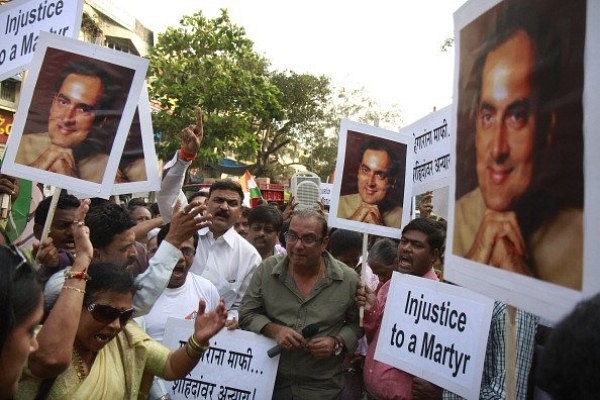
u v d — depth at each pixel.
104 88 2.99
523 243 1.67
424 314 3.07
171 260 2.83
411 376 3.22
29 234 4.44
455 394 2.85
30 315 1.49
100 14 21.17
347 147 3.78
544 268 1.57
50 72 3.00
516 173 1.71
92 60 3.00
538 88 1.60
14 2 3.77
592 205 1.38
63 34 3.47
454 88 2.13
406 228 3.62
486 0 1.88
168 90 18.70
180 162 3.87
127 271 2.31
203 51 19.45
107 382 2.30
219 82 18.81
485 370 2.79
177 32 19.34
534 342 2.52
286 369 3.44
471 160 1.98
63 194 3.26
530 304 1.63
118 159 2.95
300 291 3.54
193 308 3.62
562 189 1.50
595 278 1.38
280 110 20.53
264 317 3.54
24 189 4.53
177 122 18.81
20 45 3.69
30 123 2.96
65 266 2.96
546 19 1.57
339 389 3.49
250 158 27.44
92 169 2.94
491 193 1.84
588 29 1.40
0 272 1.43
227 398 3.43
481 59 1.91
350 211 3.75
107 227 2.86
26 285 1.49
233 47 19.69
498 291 1.79
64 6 3.50
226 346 3.49
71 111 2.97
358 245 4.91
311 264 3.49
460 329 2.86
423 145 4.79
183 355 2.53
